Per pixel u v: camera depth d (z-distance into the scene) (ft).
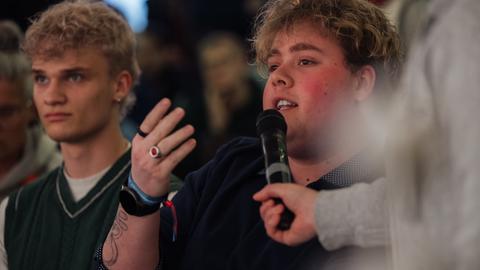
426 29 7.92
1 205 15.24
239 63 24.17
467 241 7.13
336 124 11.35
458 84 7.38
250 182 11.77
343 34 11.42
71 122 14.39
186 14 28.35
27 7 23.68
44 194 14.89
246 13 28.09
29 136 17.81
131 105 15.65
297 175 11.70
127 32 15.16
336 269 10.29
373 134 11.11
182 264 11.62
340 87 11.37
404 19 15.48
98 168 14.61
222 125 24.03
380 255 9.65
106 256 11.81
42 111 14.57
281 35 11.64
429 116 7.66
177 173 23.20
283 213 9.65
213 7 28.35
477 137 7.23
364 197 9.35
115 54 14.79
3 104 17.30
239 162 12.17
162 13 27.37
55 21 14.55
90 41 14.51
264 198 9.78
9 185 17.61
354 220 9.28
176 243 12.10
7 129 17.42
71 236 14.23
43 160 17.90
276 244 10.88
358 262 10.00
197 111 24.25
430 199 7.59
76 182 14.64
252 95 24.11
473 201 7.16
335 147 11.43
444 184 7.47
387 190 8.97
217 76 24.09
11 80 17.35
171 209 11.93
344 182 11.18
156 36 27.25
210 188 12.10
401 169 7.94
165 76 26.94
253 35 13.08
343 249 10.41
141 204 11.11
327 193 9.54
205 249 11.43
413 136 7.80
